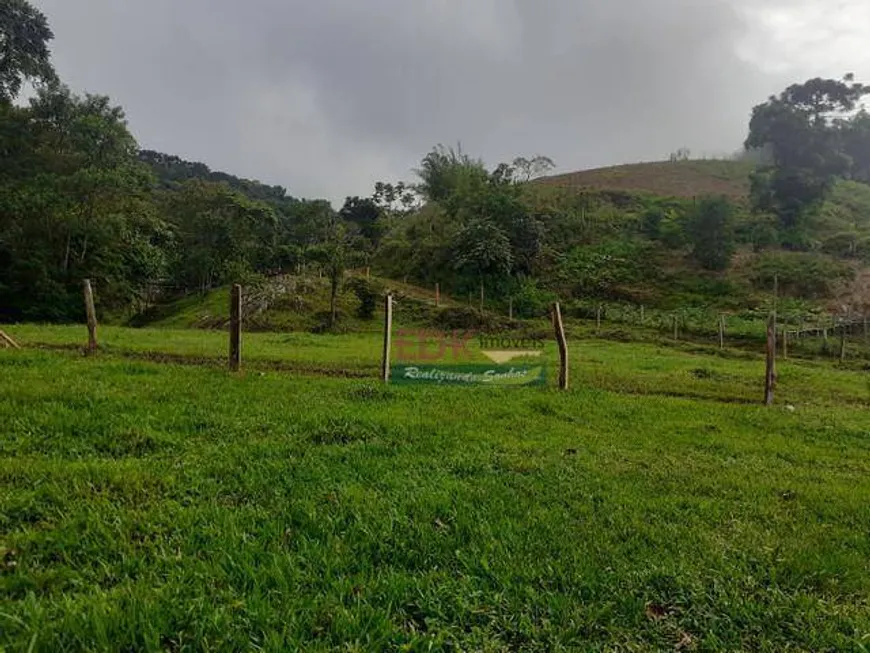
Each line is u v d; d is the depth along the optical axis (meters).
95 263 35.66
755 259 43.81
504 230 43.53
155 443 5.99
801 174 46.53
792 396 13.59
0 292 32.31
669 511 4.95
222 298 37.81
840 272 39.94
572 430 8.12
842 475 6.76
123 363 10.51
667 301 39.06
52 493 4.34
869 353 26.88
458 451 6.51
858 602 3.62
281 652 2.69
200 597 3.05
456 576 3.60
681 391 13.05
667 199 60.59
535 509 4.75
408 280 44.91
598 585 3.57
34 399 7.21
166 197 58.56
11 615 2.77
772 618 3.33
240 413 7.48
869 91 47.31
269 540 3.90
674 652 3.01
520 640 3.02
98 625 2.71
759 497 5.54
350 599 3.23
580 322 35.12
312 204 59.50
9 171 36.09
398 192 65.62
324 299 34.12
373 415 7.82
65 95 37.84
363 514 4.38
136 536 3.87
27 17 41.16
